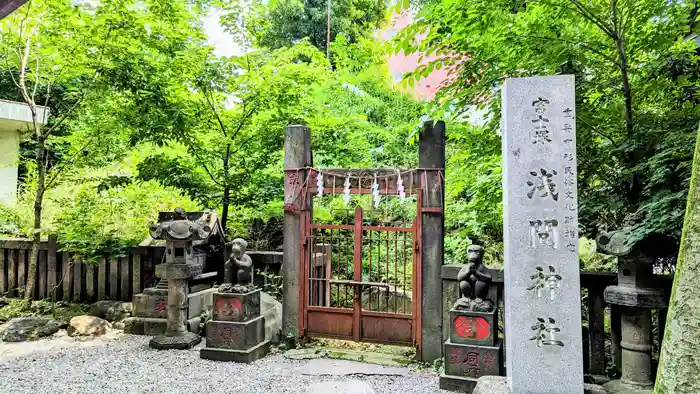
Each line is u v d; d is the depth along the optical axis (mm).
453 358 4531
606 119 4410
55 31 6258
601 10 4141
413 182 5344
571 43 4133
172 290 5816
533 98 3730
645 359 3781
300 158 5750
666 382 2018
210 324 5340
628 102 4230
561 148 3666
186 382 4598
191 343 5738
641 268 3781
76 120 7871
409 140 5102
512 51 4398
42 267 7316
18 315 6621
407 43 4465
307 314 5656
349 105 11461
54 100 10031
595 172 4426
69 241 6754
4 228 8219
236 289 5410
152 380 4641
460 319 4562
